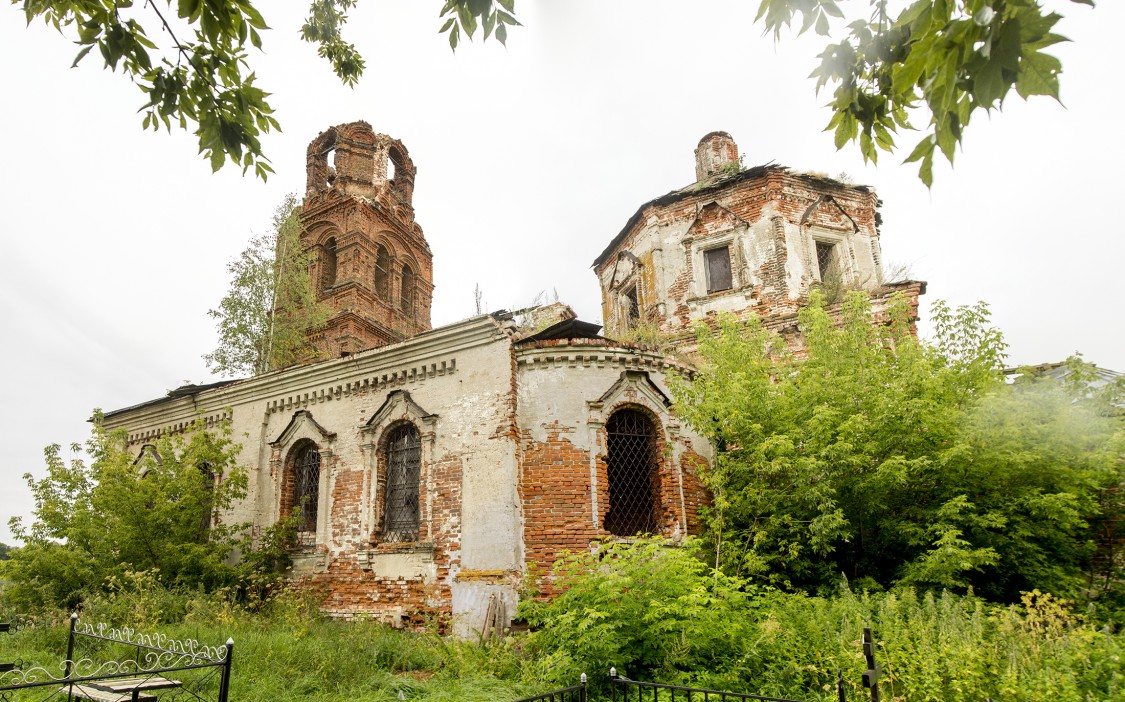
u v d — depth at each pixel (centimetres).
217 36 431
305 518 1518
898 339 1339
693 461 1353
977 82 277
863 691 713
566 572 963
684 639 812
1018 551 1025
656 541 921
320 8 742
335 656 952
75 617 845
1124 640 714
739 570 1108
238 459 1616
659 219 2067
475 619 1165
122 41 420
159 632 1008
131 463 1519
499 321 1320
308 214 3028
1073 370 1135
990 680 674
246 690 804
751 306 1872
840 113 398
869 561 1148
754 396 1230
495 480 1233
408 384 1409
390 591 1288
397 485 1391
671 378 1391
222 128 473
